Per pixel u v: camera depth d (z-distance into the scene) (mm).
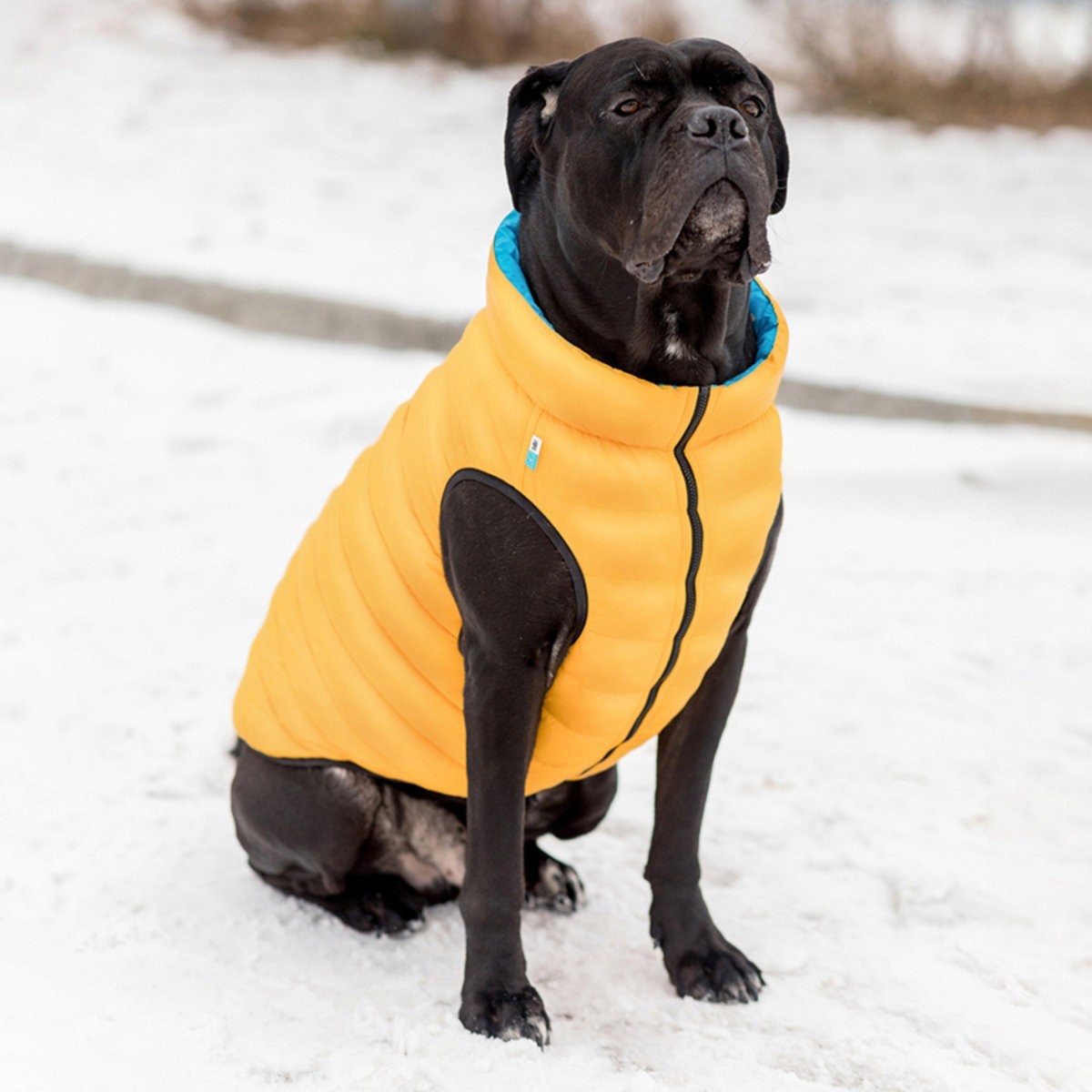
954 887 3625
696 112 2691
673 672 2943
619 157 2771
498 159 12000
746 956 3277
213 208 10281
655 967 3238
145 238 9508
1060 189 12125
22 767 4094
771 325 3068
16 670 4738
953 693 4844
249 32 14977
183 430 7148
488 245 9852
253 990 3027
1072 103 14375
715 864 3744
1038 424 7320
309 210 10398
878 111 14203
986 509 6480
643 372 2889
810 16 14852
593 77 2824
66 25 14672
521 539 2775
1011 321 9016
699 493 2820
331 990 3068
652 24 14883
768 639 5246
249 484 6543
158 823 3836
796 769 4297
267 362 8031
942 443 7102
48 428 7133
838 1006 3086
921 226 11055
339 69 14188
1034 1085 2828
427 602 3000
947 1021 3043
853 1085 2779
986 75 14461
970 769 4320
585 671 2875
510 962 2912
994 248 10570
